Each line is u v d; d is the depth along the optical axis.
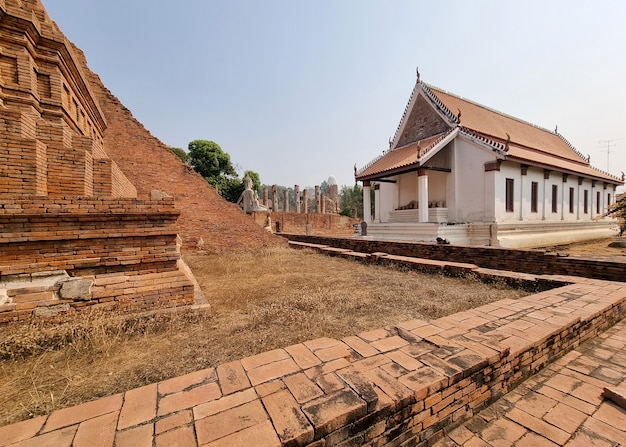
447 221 15.78
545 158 17.25
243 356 2.98
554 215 17.39
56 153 4.86
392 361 2.31
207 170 31.84
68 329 3.23
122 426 1.58
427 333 2.90
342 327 3.75
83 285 3.77
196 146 31.52
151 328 3.63
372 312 4.34
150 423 1.59
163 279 4.27
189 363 2.85
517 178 15.15
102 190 5.75
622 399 2.31
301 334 3.51
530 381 2.69
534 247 14.38
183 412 1.68
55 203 3.72
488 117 19.61
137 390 1.90
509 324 3.17
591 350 3.26
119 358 2.96
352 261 9.41
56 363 2.88
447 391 2.10
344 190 55.97
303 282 6.41
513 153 14.43
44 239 3.69
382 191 19.86
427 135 17.91
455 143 15.53
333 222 33.72
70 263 3.85
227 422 1.58
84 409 1.72
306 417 1.61
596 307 3.76
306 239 15.78
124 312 3.86
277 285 6.15
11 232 3.54
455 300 4.91
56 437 1.50
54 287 3.67
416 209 16.56
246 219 12.77
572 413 2.26
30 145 4.41
